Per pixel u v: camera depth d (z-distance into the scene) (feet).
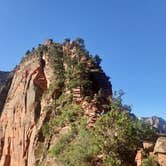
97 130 172.76
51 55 298.56
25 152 274.36
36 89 289.12
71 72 265.95
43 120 260.21
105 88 273.54
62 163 189.16
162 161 140.67
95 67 283.38
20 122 289.53
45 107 267.80
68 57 286.66
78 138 194.70
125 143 167.22
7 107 317.42
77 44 298.35
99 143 168.66
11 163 293.02
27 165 267.39
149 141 179.83
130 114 191.31
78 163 174.09
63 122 232.12
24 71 310.04
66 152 194.39
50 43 319.68
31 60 316.19
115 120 171.73
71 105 239.71
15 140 291.79
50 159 207.51
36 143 257.14
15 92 313.32
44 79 293.64
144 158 149.69
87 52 293.84
